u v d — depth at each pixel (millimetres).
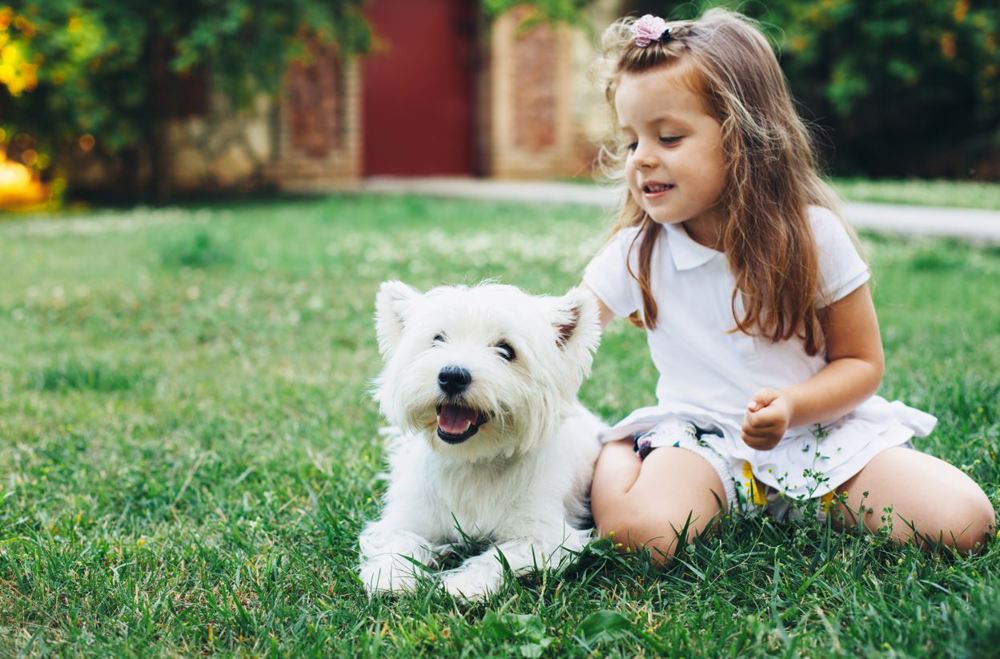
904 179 16891
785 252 2393
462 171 18578
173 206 13211
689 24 2447
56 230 10359
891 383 3762
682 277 2584
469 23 18062
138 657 1882
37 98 12484
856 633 1854
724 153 2381
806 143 2557
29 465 3156
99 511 2770
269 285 6773
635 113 2402
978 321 5297
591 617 1922
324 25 13234
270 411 3795
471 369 2107
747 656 1822
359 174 17094
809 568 2191
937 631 1813
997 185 14695
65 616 2074
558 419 2316
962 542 2178
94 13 12117
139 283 6855
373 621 2029
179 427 3629
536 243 8664
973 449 2836
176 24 13000
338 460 3127
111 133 13180
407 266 7488
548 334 2279
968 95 16125
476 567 2182
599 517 2395
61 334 5406
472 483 2334
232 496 2883
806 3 15422
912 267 7410
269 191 15578
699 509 2348
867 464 2357
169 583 2227
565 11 15141
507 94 17984
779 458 2443
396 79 17625
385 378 2346
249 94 13617
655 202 2434
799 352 2516
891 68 14922
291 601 2150
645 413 2652
